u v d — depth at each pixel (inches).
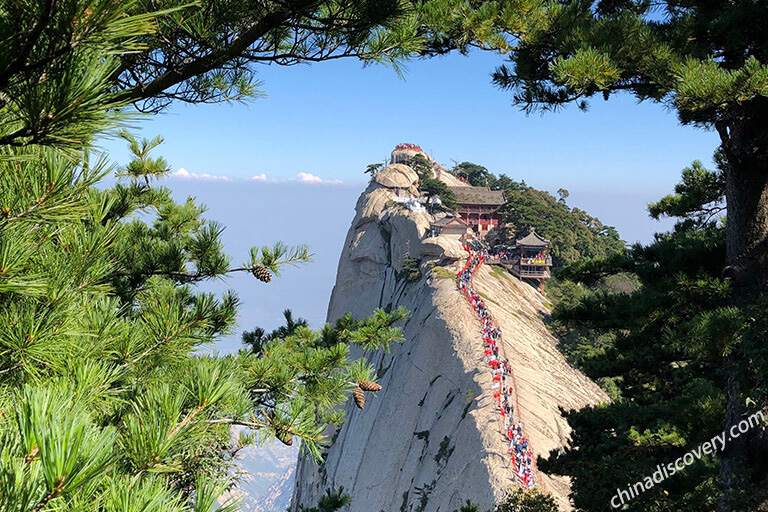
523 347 2472.9
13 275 159.0
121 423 193.6
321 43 278.8
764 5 429.7
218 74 328.2
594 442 637.3
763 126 468.8
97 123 120.9
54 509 107.7
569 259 4060.0
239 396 243.4
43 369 189.8
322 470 3253.0
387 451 2561.5
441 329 2655.0
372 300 4370.1
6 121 127.0
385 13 241.9
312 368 371.2
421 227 4079.7
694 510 517.7
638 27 425.1
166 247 387.2
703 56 453.7
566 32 445.7
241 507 129.7
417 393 2598.4
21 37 112.7
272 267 348.5
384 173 5093.5
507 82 509.0
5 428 128.9
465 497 1585.9
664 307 562.3
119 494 125.6
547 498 667.4
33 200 144.3
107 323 237.6
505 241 4362.7
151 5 223.5
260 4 244.4
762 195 502.0
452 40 437.1
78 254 201.6
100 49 120.5
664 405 612.4
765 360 406.0
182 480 227.5
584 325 636.1
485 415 1822.1
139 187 490.3
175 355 256.4
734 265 514.0
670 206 819.4
